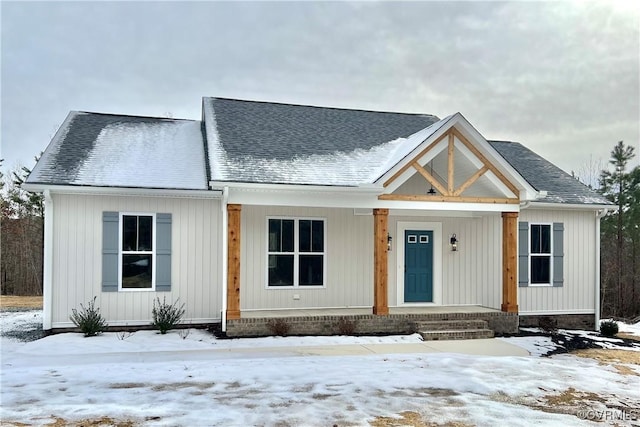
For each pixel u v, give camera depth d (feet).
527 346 35.32
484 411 19.97
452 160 39.83
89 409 19.34
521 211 44.70
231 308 35.91
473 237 47.16
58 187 35.27
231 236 36.06
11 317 45.21
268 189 36.14
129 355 29.94
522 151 55.47
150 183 37.76
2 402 20.16
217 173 36.06
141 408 19.54
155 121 50.55
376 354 31.22
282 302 42.09
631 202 81.41
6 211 89.71
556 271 45.47
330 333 37.58
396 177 38.78
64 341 33.14
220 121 45.83
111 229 37.17
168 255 38.19
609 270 86.69
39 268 88.22
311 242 43.06
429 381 24.47
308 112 52.11
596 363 30.30
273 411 19.42
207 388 22.61
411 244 46.42
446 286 46.42
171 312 37.73
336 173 39.27
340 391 22.44
